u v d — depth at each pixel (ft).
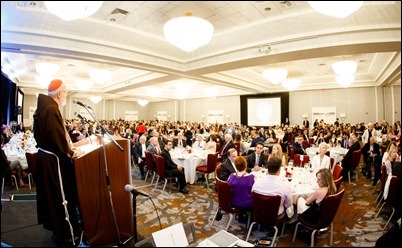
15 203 12.05
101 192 7.89
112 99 66.33
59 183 7.57
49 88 8.01
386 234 8.62
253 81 36.52
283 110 45.57
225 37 17.38
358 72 33.91
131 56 19.48
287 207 9.43
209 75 28.81
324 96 42.65
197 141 26.25
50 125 7.38
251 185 10.59
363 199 15.14
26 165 16.22
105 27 15.65
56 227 7.48
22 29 14.58
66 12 8.37
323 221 8.23
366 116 39.34
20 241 7.79
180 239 7.44
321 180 9.11
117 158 8.30
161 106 71.92
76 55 18.01
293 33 15.78
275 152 15.71
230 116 54.70
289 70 31.73
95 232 7.75
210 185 18.66
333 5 7.48
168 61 22.02
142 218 12.41
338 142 26.78
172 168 17.34
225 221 11.94
